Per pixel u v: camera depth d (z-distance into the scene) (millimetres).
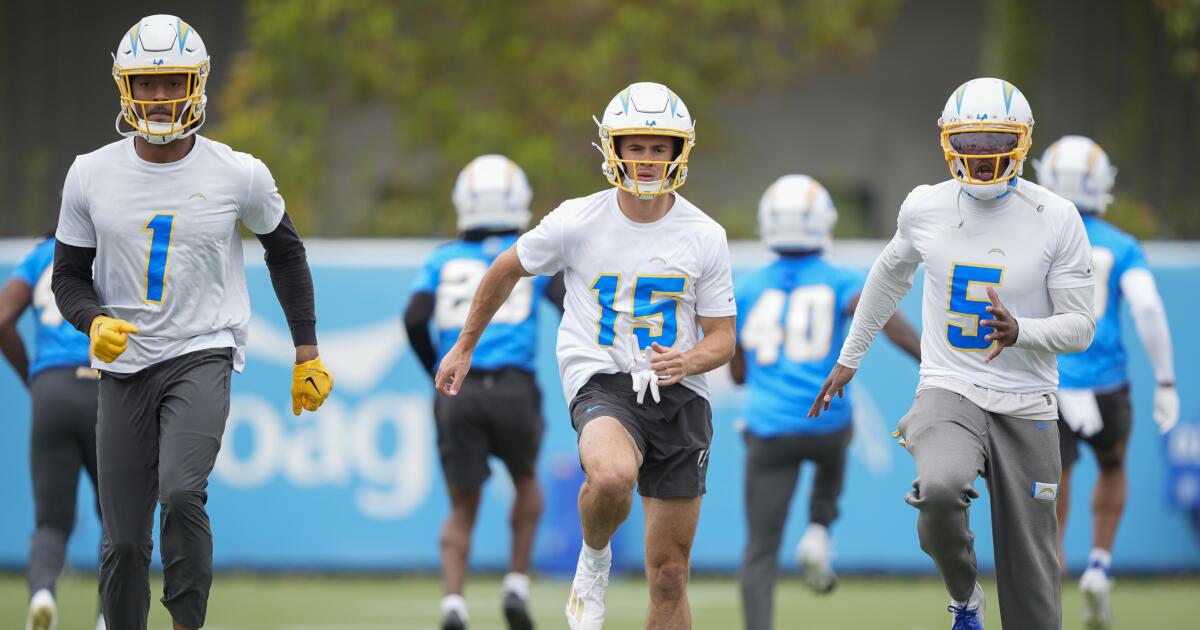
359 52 60719
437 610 34031
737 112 69688
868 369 39312
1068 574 39344
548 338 39625
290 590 37406
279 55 60906
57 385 25828
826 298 28734
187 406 19688
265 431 39656
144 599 20203
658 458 20656
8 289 26406
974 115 19797
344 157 65062
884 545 39281
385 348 39750
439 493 39562
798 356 28547
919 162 69875
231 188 20109
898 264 21125
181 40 19625
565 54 60406
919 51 69938
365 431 39656
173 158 20000
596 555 20578
